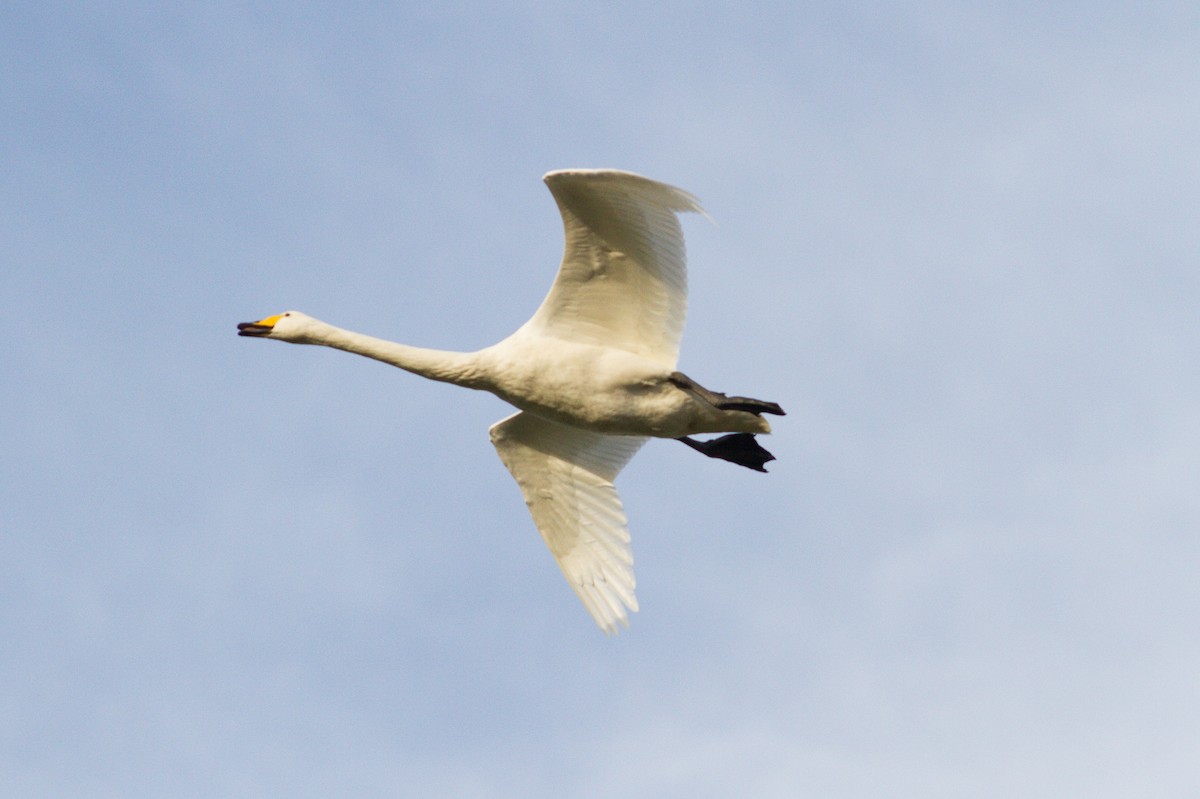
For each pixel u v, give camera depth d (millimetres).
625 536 19562
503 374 17984
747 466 20109
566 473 19719
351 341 18938
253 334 19312
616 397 17797
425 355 18406
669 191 16266
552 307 17844
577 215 16922
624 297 17656
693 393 17609
